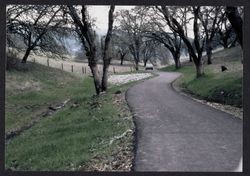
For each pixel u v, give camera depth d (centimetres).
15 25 4050
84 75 5106
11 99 3020
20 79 3700
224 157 1061
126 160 1086
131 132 1460
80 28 3020
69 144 1523
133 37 7894
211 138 1300
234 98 2256
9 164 1459
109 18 3086
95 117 1992
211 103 2275
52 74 4406
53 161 1326
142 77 5341
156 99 2498
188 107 2088
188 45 3731
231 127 1487
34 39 4509
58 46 4575
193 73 5150
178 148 1169
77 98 3177
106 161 1130
